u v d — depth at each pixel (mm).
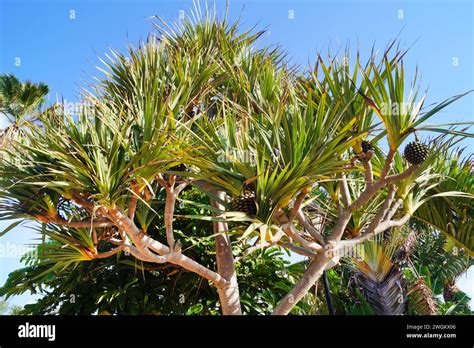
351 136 4359
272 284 6910
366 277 5887
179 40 6590
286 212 4488
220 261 5098
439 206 6199
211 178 4273
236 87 5590
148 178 4551
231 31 6742
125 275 6664
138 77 5453
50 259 5129
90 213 4797
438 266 10094
